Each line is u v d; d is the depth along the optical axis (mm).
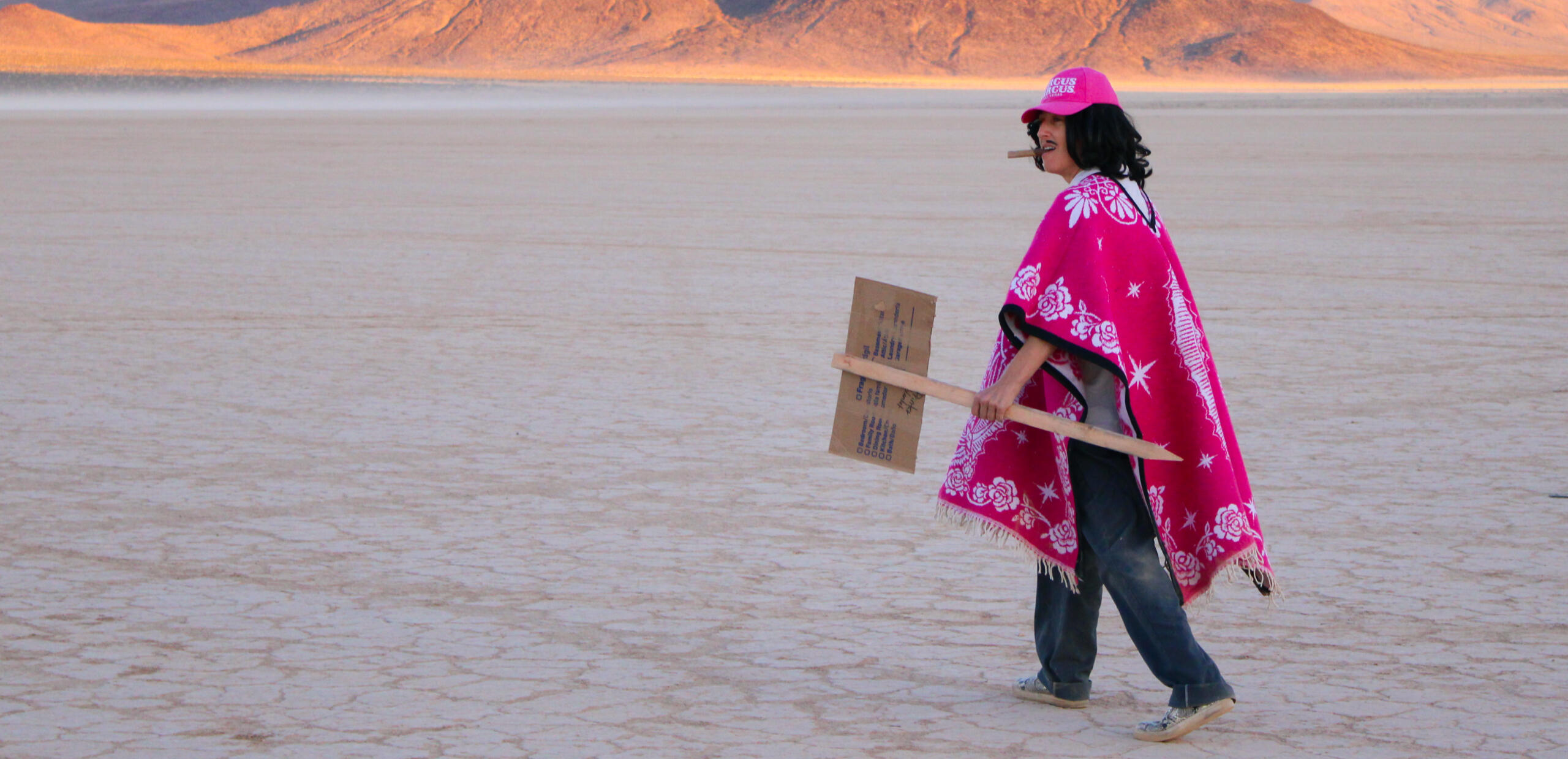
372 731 5809
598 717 5969
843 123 93875
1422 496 9469
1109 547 5629
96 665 6527
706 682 6371
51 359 14133
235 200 33344
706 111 126250
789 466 10273
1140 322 5480
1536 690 6281
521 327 16078
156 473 9961
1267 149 57469
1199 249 23766
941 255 22797
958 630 7082
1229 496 5516
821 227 27266
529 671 6484
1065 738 5797
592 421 11547
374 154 53844
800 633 7023
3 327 15961
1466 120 92062
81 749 5629
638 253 23078
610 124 90938
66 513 8992
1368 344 15055
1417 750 5684
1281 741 5762
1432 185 37969
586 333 15719
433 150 57188
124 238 25203
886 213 30266
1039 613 6125
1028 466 5668
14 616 7176
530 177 41469
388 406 12094
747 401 12320
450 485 9703
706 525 8844
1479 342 15156
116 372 13484
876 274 20469
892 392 5676
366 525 8773
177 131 76125
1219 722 5957
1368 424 11539
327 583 7719
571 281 19828
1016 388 5430
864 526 8875
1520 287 19297
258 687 6285
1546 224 27797
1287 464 10305
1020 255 22781
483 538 8523
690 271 20859
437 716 5961
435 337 15438
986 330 15945
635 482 9797
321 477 9883
